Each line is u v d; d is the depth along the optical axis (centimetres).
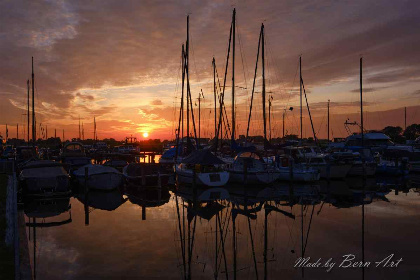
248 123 3584
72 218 1845
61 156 3800
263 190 2839
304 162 3428
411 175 3791
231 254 1279
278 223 1753
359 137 4709
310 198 2502
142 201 2411
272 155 4081
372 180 3431
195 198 2503
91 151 6234
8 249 1050
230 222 1788
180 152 4162
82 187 2750
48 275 1042
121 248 1327
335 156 3572
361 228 1612
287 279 1038
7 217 1377
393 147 4406
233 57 3503
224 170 2928
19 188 2494
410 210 2038
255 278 1052
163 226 1694
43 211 2031
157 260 1198
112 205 2250
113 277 1037
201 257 1238
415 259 1186
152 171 2875
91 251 1281
